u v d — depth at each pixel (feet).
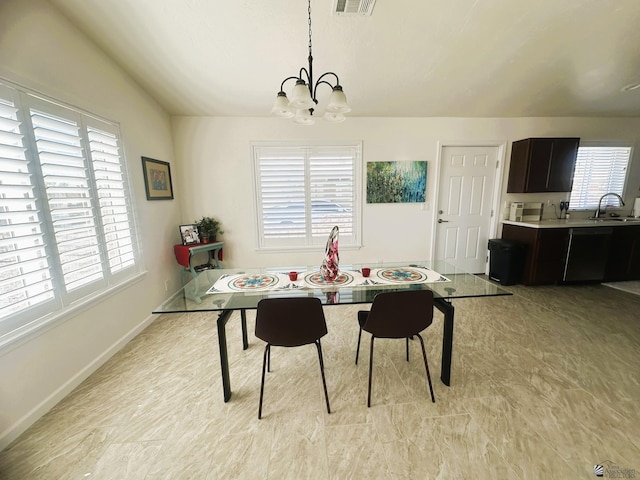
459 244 12.53
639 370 5.96
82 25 6.06
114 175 7.23
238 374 6.14
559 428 4.52
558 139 10.89
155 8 5.78
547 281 11.00
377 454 4.15
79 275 5.99
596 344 7.02
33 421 4.80
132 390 5.65
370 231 12.12
